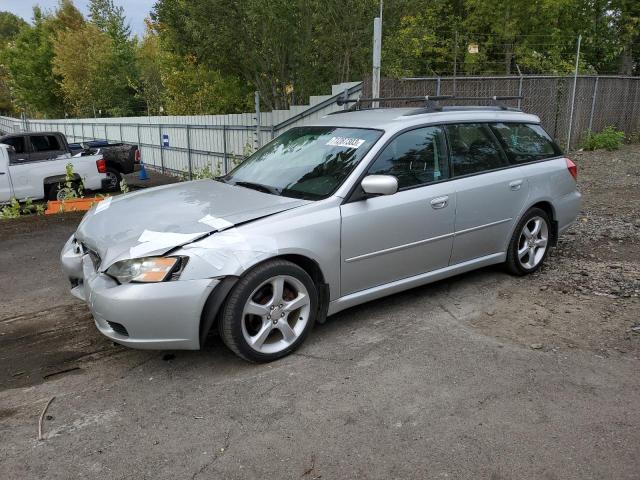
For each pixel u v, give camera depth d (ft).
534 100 44.83
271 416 10.39
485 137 16.63
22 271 19.39
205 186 15.34
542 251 18.30
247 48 46.91
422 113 15.42
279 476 8.76
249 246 11.65
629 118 52.95
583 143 48.11
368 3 42.83
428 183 14.87
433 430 9.87
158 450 9.46
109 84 115.55
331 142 15.01
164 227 12.07
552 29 62.95
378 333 13.88
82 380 11.89
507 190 16.62
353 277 13.58
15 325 14.84
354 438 9.68
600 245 21.25
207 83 75.41
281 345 12.54
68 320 15.15
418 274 15.06
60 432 10.01
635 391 11.06
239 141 53.01
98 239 12.38
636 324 14.14
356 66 47.93
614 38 65.98
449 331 13.94
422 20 55.36
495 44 65.21
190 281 11.14
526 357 12.51
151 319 11.08
